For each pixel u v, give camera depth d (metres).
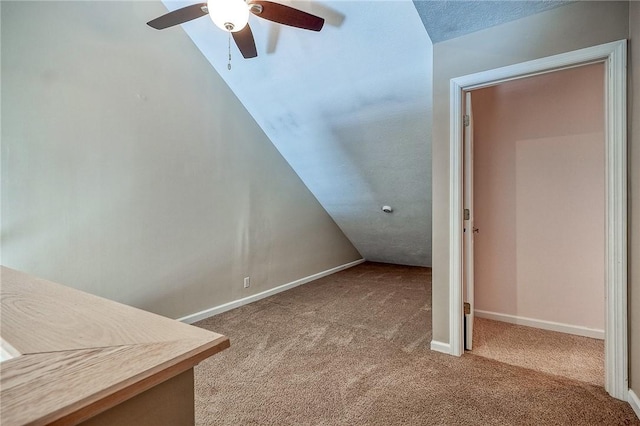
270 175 3.86
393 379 1.92
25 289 1.00
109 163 2.36
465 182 2.23
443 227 2.20
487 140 2.86
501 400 1.70
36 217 2.01
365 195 4.33
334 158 3.86
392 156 3.54
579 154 2.52
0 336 0.65
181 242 2.85
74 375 0.51
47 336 0.65
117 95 2.39
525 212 2.72
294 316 3.09
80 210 2.21
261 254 3.73
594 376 1.93
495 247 2.85
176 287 2.81
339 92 3.00
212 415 1.61
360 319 3.00
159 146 2.68
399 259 5.70
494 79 1.97
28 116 1.97
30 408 0.42
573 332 2.56
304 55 2.73
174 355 0.58
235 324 2.88
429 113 2.91
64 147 2.12
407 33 2.30
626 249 1.64
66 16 2.12
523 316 2.75
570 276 2.57
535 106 2.66
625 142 1.63
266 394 1.78
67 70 2.13
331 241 5.14
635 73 1.56
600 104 2.44
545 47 1.81
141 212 2.55
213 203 3.15
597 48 1.68
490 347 2.33
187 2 2.61
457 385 1.84
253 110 3.51
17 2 1.91
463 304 2.25
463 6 1.76
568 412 1.59
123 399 0.49
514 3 1.73
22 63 1.94
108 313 0.79
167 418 0.58
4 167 1.88
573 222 2.55
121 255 2.43
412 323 2.89
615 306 1.68
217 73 3.18
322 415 1.60
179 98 2.83
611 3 1.65
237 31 1.96
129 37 2.47
